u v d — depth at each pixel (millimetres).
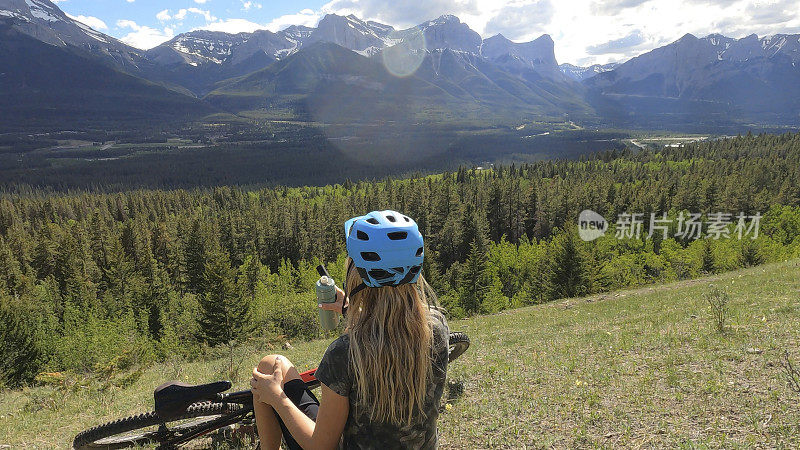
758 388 5207
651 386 5707
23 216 162375
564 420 4953
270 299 54469
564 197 122250
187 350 37094
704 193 120250
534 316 17797
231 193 198875
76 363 32062
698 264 66312
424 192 142875
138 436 4141
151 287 74938
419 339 1979
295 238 115812
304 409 2400
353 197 160500
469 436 4762
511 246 94938
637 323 11242
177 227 124750
